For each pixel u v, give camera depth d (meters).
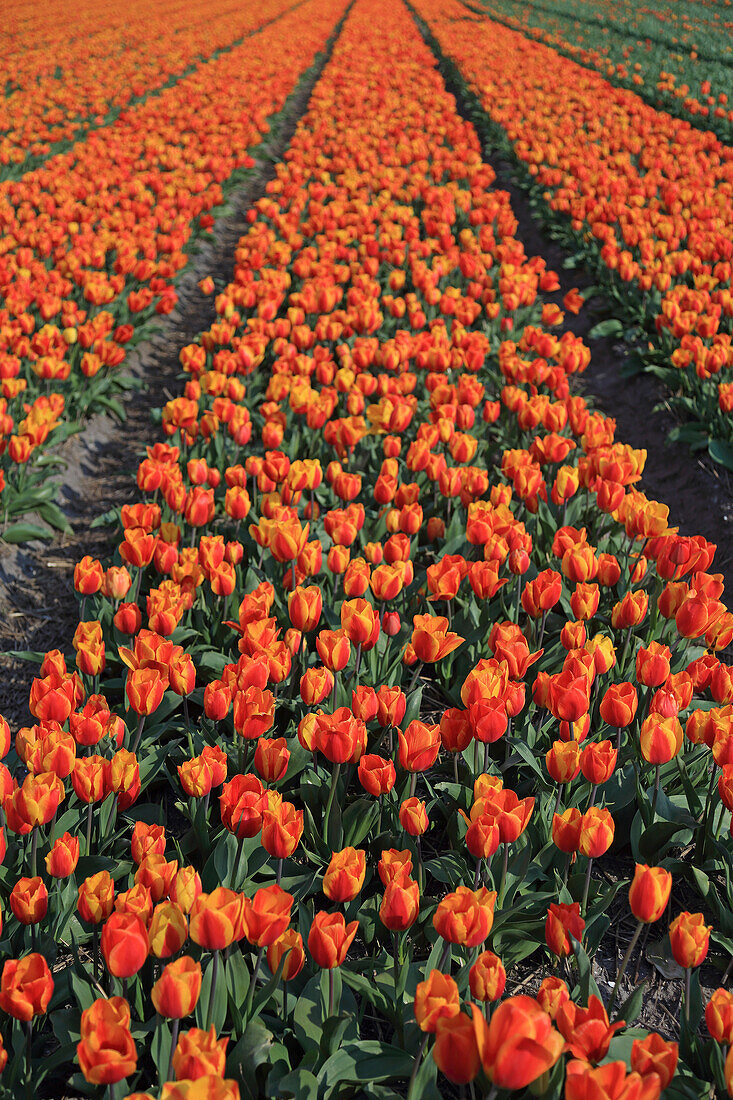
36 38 31.25
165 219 10.72
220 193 12.30
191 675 3.15
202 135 16.03
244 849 3.12
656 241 9.87
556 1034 1.72
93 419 7.94
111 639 4.43
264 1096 2.48
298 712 3.90
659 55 23.17
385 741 3.73
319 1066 2.40
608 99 18.06
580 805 3.43
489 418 5.89
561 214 12.44
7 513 6.10
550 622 4.68
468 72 22.72
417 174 13.01
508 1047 1.59
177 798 3.88
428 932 2.92
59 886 2.92
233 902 2.08
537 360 6.29
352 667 4.15
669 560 3.68
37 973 2.15
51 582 5.86
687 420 7.50
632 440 7.88
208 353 7.97
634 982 3.03
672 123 15.18
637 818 3.27
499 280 9.01
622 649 4.29
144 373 9.25
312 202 11.96
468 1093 2.65
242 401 7.29
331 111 18.39
